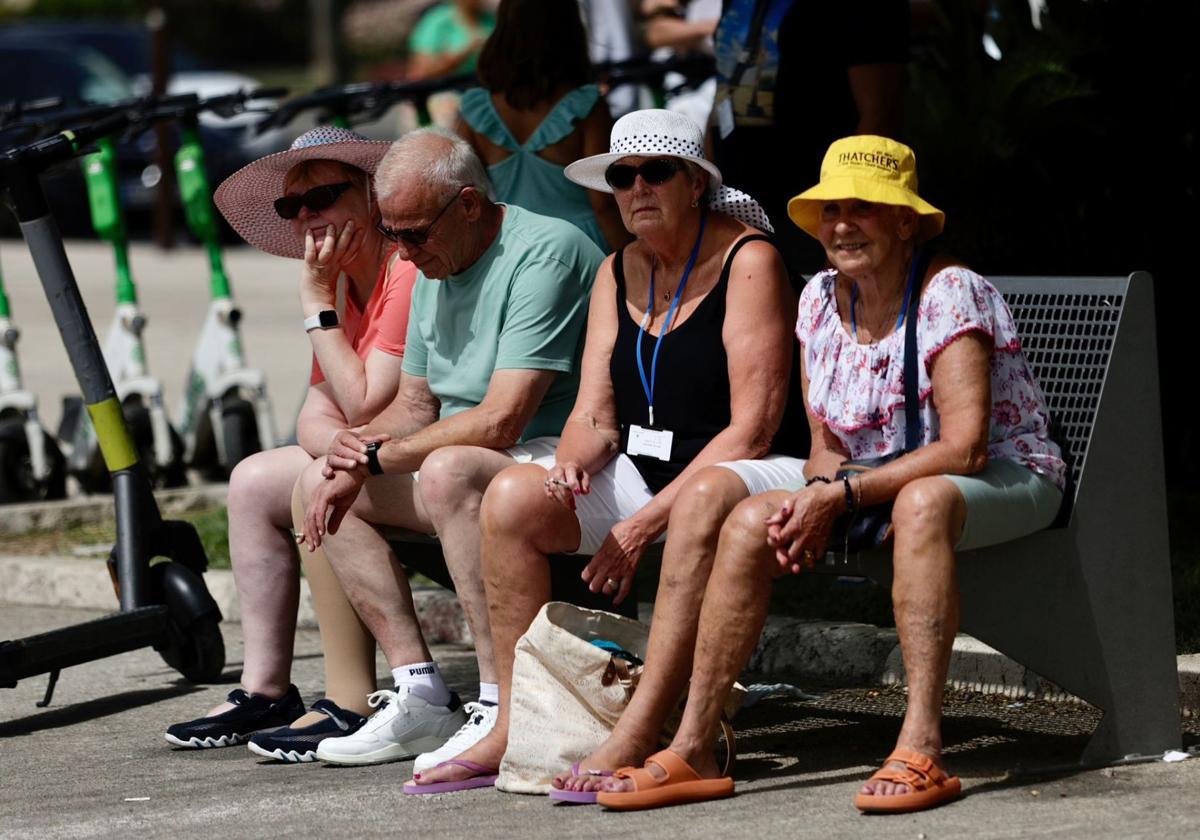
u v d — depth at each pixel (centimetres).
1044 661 1525
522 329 1692
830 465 1552
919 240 1517
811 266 2183
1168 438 2714
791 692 1889
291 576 1814
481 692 1638
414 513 1675
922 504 1419
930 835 1344
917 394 1492
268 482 1800
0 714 1973
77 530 2917
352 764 1669
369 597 1697
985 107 2650
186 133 2948
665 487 1616
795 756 1631
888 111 2162
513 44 2291
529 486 1550
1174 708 1564
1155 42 2638
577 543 1584
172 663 2050
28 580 2609
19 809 1567
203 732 1770
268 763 1703
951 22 2764
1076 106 2644
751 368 1599
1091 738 1562
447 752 1598
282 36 16038
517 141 2338
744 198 1648
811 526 1431
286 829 1453
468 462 1611
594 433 1658
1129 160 2667
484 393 1733
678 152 1599
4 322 2991
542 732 1530
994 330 1488
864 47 2145
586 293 1736
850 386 1532
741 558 1455
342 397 1814
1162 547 1549
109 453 2038
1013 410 1512
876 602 2097
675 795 1462
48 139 2081
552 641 1518
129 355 3056
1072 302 1590
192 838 1443
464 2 4444
